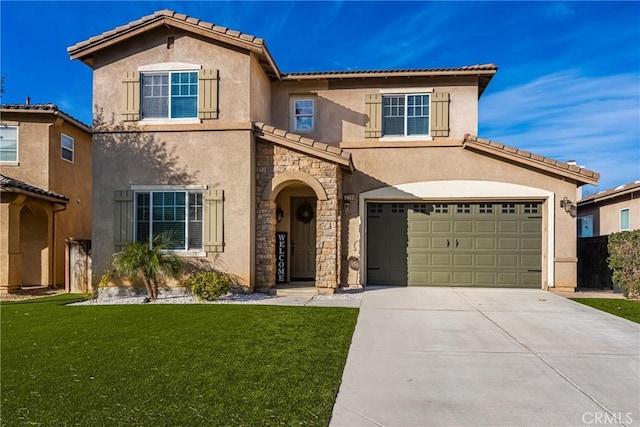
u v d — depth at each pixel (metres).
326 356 6.78
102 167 13.50
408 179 14.55
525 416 4.78
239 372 6.03
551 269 13.83
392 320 9.41
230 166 13.16
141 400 5.08
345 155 12.95
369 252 14.80
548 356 6.86
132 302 12.28
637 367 6.35
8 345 7.44
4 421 4.54
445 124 14.60
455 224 14.53
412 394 5.38
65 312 10.64
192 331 8.35
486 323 9.12
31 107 16.73
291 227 15.56
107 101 13.61
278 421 4.57
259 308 10.73
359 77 14.78
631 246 12.38
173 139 13.36
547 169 13.76
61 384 5.58
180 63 13.44
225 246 13.10
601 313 10.19
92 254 13.46
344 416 4.77
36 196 15.81
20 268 15.80
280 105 15.45
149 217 13.38
